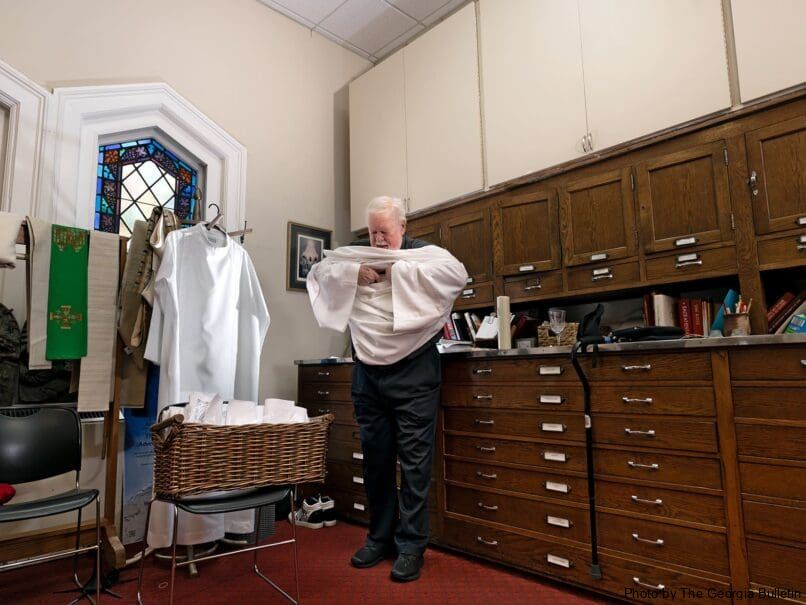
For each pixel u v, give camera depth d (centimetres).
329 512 260
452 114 297
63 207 242
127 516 232
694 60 211
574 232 246
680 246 212
